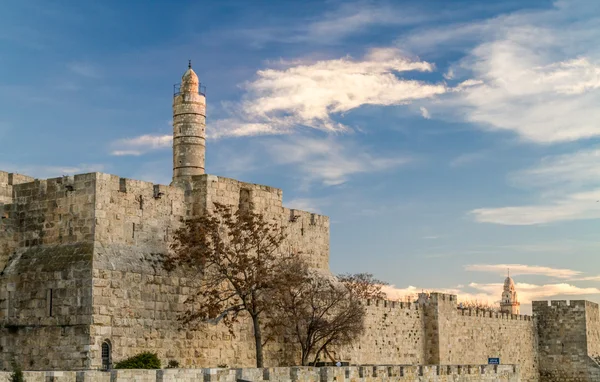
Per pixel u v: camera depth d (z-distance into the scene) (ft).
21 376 161.68
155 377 183.93
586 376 453.99
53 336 230.68
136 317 238.07
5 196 249.34
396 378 251.39
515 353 442.09
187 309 253.44
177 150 319.06
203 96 323.16
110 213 239.30
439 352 373.20
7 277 240.53
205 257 253.24
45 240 242.17
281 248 293.43
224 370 197.98
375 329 339.36
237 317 269.85
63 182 241.35
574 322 460.14
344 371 231.09
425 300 382.22
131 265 239.30
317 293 290.97
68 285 231.09
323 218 316.40
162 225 254.68
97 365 225.97
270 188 291.99
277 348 283.59
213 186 267.39
